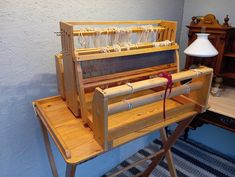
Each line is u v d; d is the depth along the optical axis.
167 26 1.18
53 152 1.36
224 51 1.63
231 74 1.68
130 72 1.07
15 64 1.03
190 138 2.24
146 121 0.90
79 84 0.86
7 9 0.93
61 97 1.13
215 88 1.65
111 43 1.03
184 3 1.96
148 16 1.61
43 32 1.07
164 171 1.81
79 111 0.95
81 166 1.58
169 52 1.20
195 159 1.96
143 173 1.67
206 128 2.08
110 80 0.99
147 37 1.15
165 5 1.74
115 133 0.79
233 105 1.47
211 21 1.63
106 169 1.80
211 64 1.71
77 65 0.84
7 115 1.09
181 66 2.12
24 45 1.03
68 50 0.87
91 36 0.98
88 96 1.03
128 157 1.99
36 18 1.03
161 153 1.46
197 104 1.06
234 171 1.82
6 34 0.96
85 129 0.88
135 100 0.80
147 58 1.13
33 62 1.09
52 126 0.86
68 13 1.13
